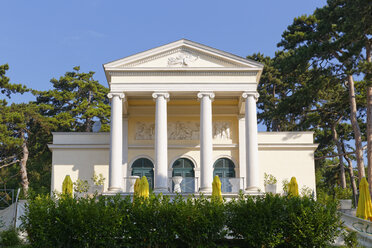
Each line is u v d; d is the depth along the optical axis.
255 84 36.44
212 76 36.62
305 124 50.44
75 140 40.88
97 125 46.84
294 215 19.12
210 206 19.56
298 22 47.91
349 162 59.72
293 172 40.88
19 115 51.50
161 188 34.44
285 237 19.30
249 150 35.16
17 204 26.28
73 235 18.59
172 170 40.69
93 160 40.62
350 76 41.16
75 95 60.62
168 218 19.16
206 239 19.20
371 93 38.34
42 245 18.52
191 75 36.59
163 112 35.97
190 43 36.94
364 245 22.00
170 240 19.19
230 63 36.81
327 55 39.69
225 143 41.09
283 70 41.28
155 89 36.34
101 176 39.19
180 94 37.09
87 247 18.47
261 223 19.08
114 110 35.88
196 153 41.00
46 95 59.31
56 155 40.66
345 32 36.31
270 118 58.97
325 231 19.34
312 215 19.28
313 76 41.38
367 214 25.22
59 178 40.19
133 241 19.05
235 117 41.72
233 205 20.05
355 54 35.88
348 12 35.78
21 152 55.62
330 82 40.72
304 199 20.31
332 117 53.03
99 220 18.56
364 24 34.47
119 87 36.28
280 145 41.19
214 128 41.56
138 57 36.59
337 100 48.94
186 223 18.94
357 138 40.94
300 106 43.19
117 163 34.94
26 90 54.62
